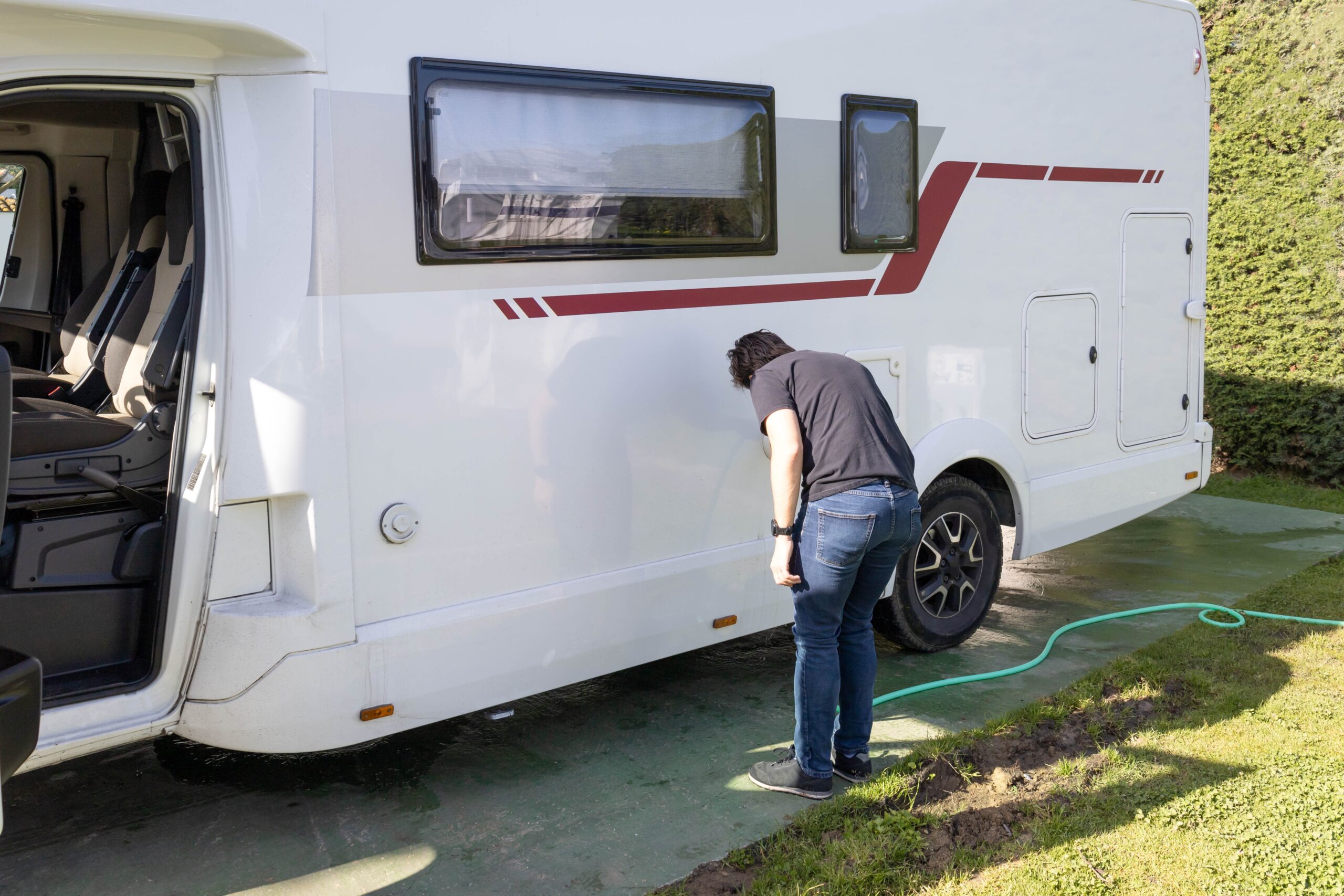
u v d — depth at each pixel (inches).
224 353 101.7
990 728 139.5
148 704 103.3
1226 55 286.2
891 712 147.9
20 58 92.3
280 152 101.1
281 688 105.5
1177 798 122.3
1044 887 105.2
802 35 138.7
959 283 162.1
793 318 142.4
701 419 134.9
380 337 107.3
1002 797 123.3
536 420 119.3
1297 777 126.9
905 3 149.9
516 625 119.6
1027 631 183.8
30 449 105.1
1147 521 262.5
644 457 129.6
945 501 166.4
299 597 106.6
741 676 163.5
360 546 108.3
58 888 106.3
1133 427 196.5
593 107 119.7
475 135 111.0
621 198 123.2
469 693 117.3
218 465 102.7
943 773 128.1
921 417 159.8
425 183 107.8
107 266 162.6
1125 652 172.7
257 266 101.3
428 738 141.3
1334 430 278.4
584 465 124.1
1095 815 119.2
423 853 113.0
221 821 119.4
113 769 131.6
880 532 114.7
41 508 104.2
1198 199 204.7
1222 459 311.7
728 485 139.3
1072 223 178.7
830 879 105.7
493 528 117.3
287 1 97.8
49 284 177.8
